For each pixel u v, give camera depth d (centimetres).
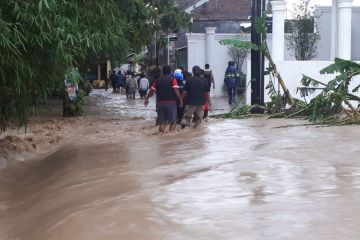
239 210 538
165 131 1317
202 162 831
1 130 1110
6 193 795
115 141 1194
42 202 690
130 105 2548
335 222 478
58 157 1038
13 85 910
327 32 2491
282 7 1889
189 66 2864
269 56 1599
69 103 1870
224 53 2830
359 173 695
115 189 680
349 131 1154
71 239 506
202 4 3425
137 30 1759
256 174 712
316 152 872
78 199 650
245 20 3331
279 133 1151
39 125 1554
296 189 615
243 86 2633
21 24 793
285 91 1586
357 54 2541
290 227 471
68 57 853
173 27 1831
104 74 5475
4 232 607
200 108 1370
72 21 852
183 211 547
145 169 803
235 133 1188
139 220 527
